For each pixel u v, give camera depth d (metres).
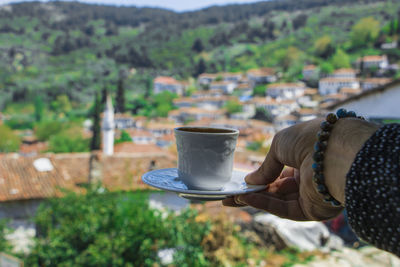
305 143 0.62
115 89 118.88
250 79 114.88
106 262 3.96
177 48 145.12
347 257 4.94
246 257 4.94
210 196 0.71
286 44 128.88
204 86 121.88
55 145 76.25
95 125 56.94
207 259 4.52
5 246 5.99
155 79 123.44
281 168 0.72
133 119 97.44
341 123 0.54
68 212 5.05
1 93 110.44
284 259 5.17
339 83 100.00
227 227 4.89
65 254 4.29
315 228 6.20
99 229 4.43
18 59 130.25
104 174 13.48
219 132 0.86
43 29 155.88
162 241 4.30
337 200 0.54
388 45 113.94
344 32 126.94
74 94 115.25
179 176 0.84
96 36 157.25
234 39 142.38
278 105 90.94
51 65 133.00
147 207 4.64
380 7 135.12
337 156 0.52
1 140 77.12
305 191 0.62
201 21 161.25
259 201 0.73
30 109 106.62
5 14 157.12
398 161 0.41
